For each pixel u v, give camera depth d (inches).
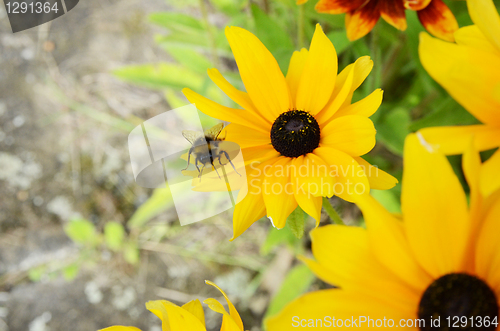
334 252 10.0
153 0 32.7
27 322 27.1
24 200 30.0
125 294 27.1
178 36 23.1
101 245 28.2
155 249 27.7
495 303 9.8
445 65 9.8
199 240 27.3
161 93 30.8
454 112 13.2
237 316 10.5
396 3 12.9
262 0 22.5
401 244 9.9
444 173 9.7
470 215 9.7
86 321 26.9
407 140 9.7
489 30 9.9
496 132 9.7
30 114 31.9
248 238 26.3
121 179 29.8
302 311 9.7
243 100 11.6
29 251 29.0
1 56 33.2
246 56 11.5
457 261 9.9
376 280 9.9
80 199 29.7
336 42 16.1
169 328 10.4
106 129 31.0
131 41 32.4
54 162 30.7
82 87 31.8
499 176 9.6
